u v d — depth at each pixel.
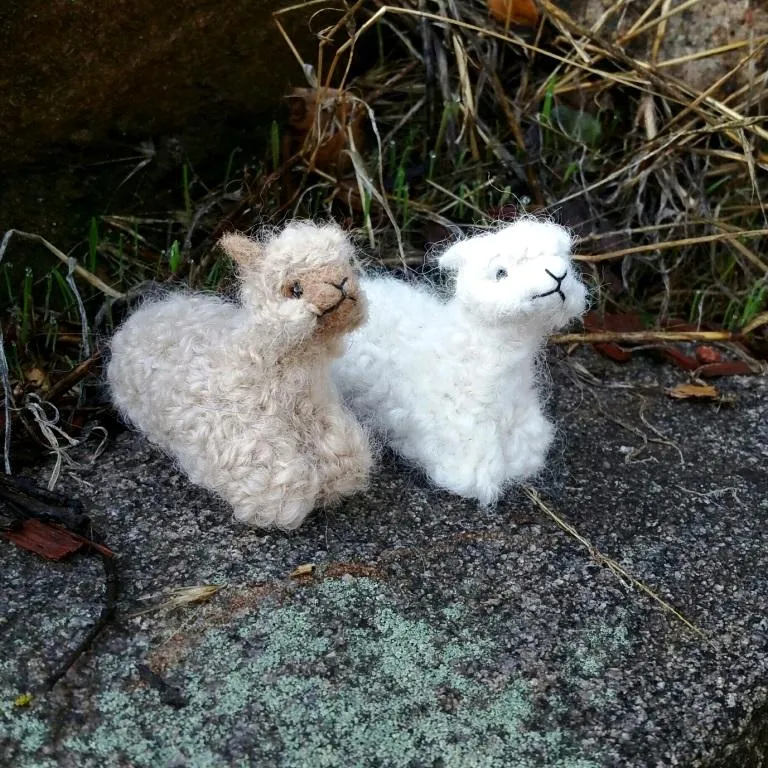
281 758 0.14
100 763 0.14
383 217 0.26
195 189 0.26
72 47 0.22
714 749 0.15
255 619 0.16
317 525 0.18
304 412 0.18
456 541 0.18
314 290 0.16
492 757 0.14
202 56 0.24
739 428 0.23
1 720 0.15
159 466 0.20
